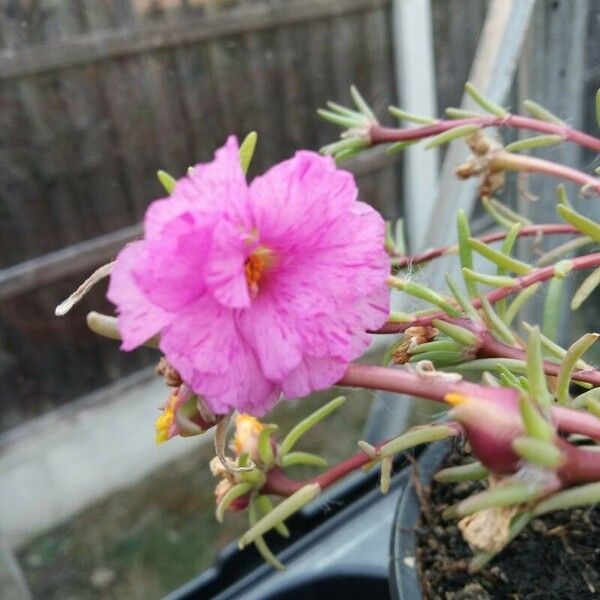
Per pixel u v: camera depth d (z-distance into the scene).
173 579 0.46
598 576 0.14
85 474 0.54
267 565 0.20
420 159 0.60
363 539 0.20
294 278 0.10
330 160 0.10
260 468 0.14
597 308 0.28
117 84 0.47
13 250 0.47
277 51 0.53
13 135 0.44
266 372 0.09
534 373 0.09
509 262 0.14
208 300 0.09
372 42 0.56
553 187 0.21
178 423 0.10
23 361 0.50
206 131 0.52
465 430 0.09
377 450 0.12
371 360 0.59
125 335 0.09
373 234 0.10
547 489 0.08
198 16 0.49
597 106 0.16
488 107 0.17
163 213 0.08
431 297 0.12
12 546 0.52
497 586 0.14
